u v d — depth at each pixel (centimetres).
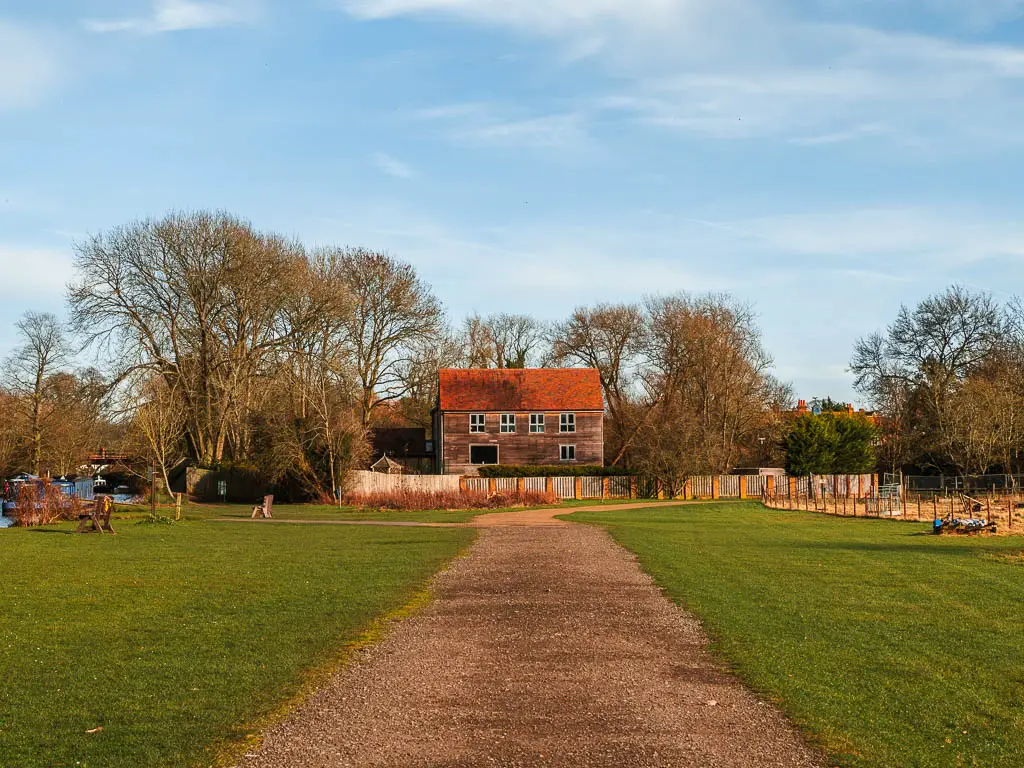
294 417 5969
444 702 1063
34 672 1182
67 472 6988
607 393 8912
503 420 7600
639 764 859
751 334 8225
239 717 997
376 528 3756
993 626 1541
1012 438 6059
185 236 5856
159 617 1577
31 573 2170
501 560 2494
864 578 2144
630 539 3155
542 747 905
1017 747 926
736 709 1040
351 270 7300
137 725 965
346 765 855
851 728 970
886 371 7431
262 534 3416
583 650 1344
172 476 6844
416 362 7538
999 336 6856
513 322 10494
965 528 3497
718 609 1691
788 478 6819
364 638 1416
